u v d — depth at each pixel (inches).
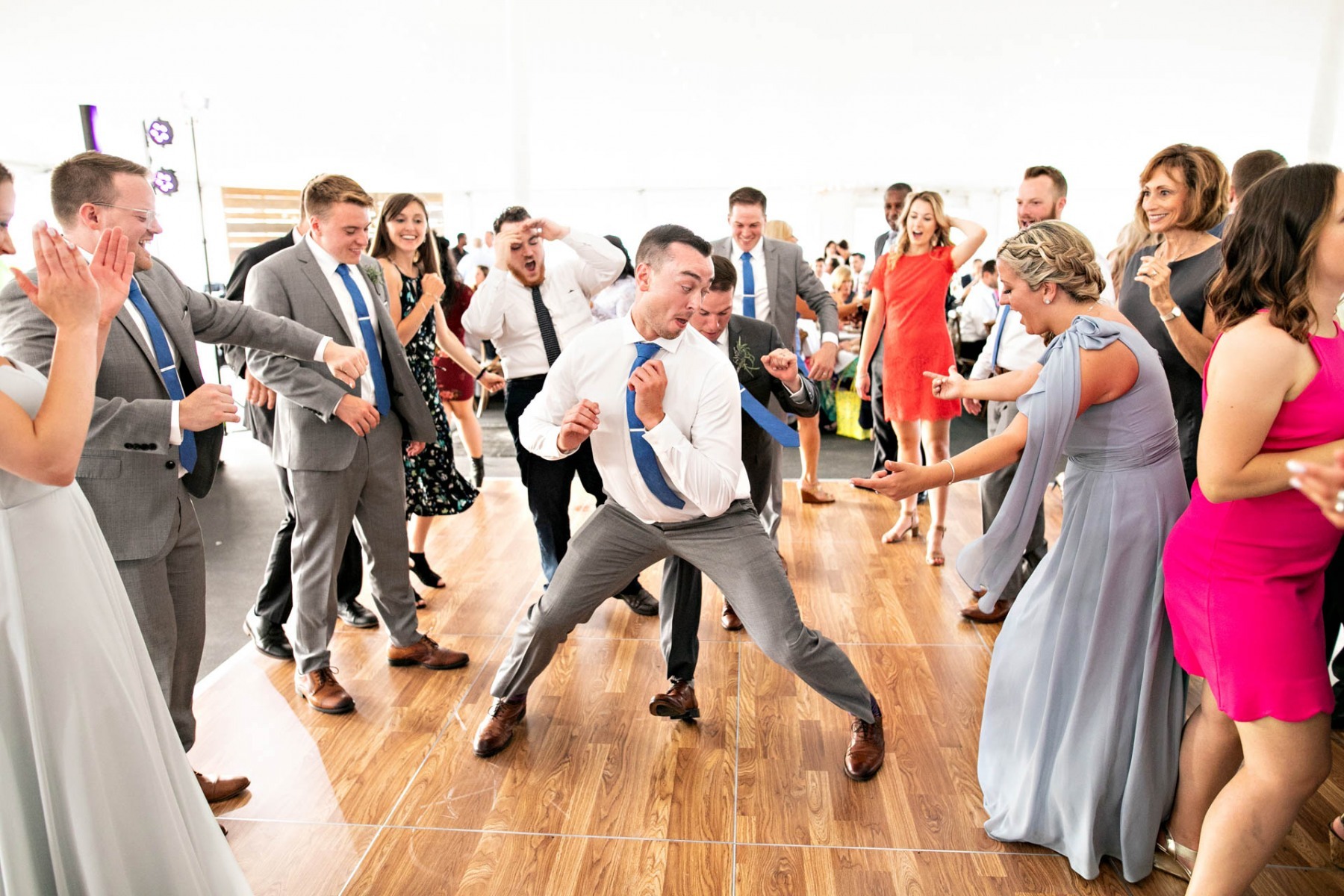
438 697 117.0
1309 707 64.5
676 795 94.9
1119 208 483.2
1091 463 80.0
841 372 280.2
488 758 102.7
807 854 85.3
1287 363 60.3
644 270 84.3
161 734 67.8
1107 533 78.6
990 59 273.3
